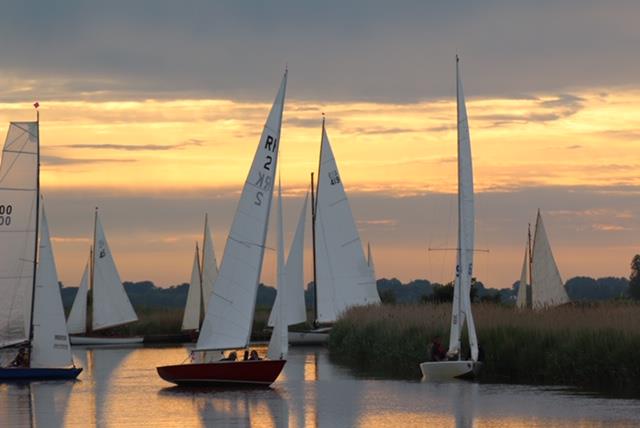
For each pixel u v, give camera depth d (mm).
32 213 71562
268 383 63750
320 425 51000
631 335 61281
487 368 66812
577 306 76812
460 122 66688
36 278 71188
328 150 103875
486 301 98312
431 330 75062
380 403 56688
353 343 86062
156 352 101562
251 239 64125
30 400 60781
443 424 50406
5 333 70875
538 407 53688
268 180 64125
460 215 66688
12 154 71500
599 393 57938
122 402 59094
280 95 64500
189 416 53844
